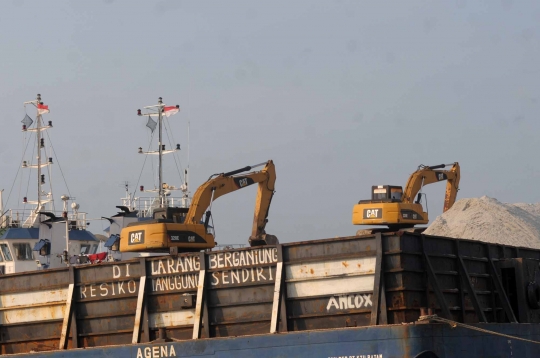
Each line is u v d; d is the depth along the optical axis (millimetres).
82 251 60500
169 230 45594
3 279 38156
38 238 58438
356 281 31000
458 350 30156
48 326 37000
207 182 52844
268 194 57656
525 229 62562
